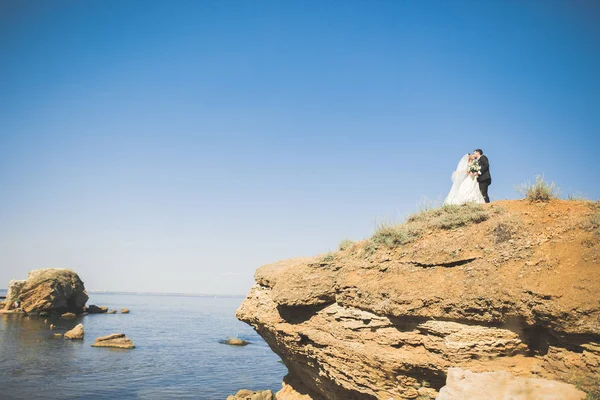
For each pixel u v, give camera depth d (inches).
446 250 434.0
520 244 382.3
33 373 1333.7
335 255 582.9
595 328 283.3
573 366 299.3
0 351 1691.7
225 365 1667.1
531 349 339.6
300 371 657.6
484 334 355.6
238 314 756.6
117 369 1462.8
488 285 362.0
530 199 464.4
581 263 325.1
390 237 513.7
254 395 949.8
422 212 552.4
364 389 457.4
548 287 321.1
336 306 525.0
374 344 446.3
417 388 405.7
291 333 582.2
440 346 378.6
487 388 288.8
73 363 1531.7
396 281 447.5
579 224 366.0
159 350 1969.7
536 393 272.8
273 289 620.1
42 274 3270.2
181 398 1114.7
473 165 587.8
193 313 5757.9
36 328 2470.5
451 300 375.6
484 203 520.7
